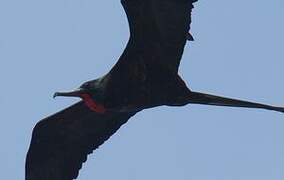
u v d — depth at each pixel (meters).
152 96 16.83
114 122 18.56
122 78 16.89
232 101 16.69
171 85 16.72
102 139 18.64
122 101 17.00
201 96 16.70
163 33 16.31
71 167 18.72
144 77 16.77
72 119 18.38
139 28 16.34
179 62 16.53
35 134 18.42
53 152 18.66
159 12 16.09
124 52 16.69
